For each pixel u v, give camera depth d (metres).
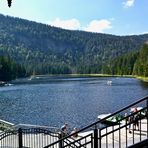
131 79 150.00
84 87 101.75
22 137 15.79
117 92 79.38
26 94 80.38
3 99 69.12
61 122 37.81
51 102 60.44
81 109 48.75
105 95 72.19
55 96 72.94
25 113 46.50
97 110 47.16
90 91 85.00
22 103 60.22
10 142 15.79
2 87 110.12
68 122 37.50
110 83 117.94
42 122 38.38
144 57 148.50
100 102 58.03
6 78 140.50
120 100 60.75
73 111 46.72
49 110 48.88
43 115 43.94
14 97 73.19
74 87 102.88
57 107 52.31
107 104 54.62
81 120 38.62
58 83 130.50
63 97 69.94
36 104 57.84
